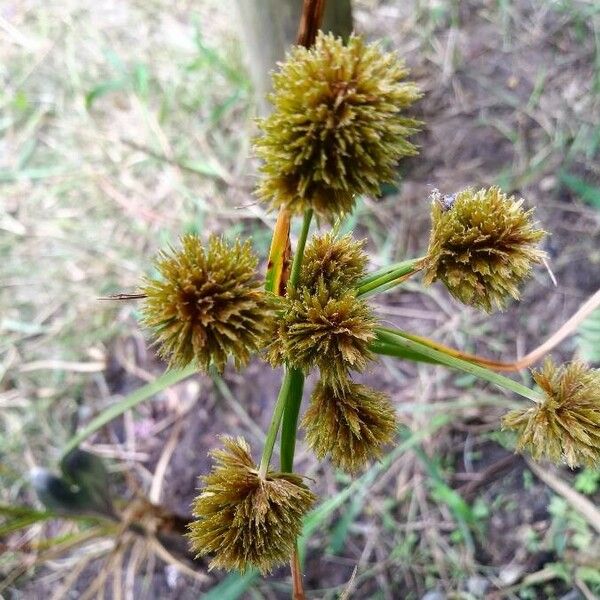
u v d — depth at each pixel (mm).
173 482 187
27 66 273
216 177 234
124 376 206
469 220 75
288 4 176
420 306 203
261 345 69
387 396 81
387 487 178
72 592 175
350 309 70
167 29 276
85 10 288
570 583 159
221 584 147
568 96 228
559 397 78
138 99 247
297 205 62
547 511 169
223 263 65
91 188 241
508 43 244
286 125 60
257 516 69
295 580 85
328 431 77
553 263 200
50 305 221
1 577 178
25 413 203
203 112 250
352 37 60
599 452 77
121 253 226
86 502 140
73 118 257
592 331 177
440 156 223
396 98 60
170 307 64
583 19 244
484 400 182
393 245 210
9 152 253
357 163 61
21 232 236
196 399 197
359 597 166
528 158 217
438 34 251
